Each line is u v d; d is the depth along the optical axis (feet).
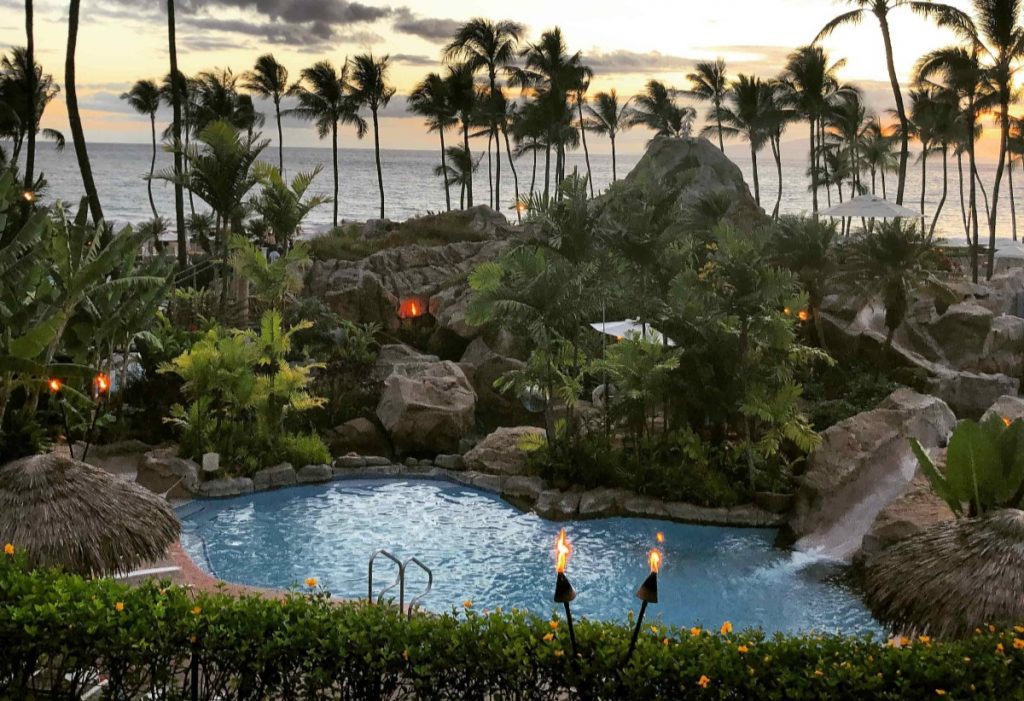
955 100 203.51
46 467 40.01
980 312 96.27
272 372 76.18
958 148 245.24
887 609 36.76
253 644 26.78
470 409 85.25
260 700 26.84
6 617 27.02
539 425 92.63
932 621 34.60
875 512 61.00
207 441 72.54
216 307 105.29
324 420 85.61
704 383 69.00
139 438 77.82
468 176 240.12
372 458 77.97
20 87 182.29
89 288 65.41
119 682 27.14
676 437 71.46
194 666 27.09
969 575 34.53
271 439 75.82
